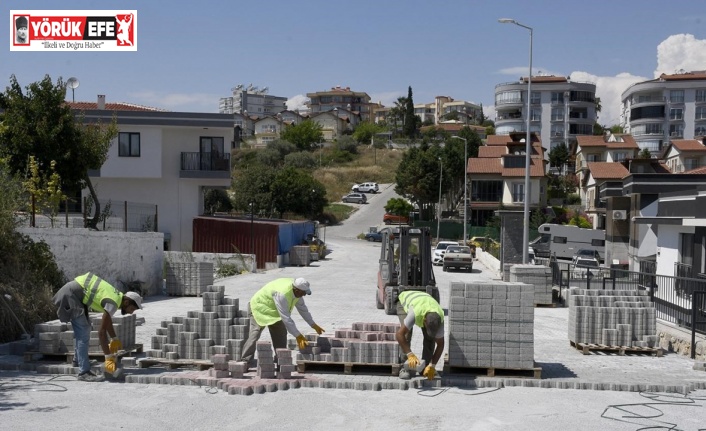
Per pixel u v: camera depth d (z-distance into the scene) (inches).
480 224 2955.2
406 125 5782.5
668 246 812.0
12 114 1035.9
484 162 2989.7
